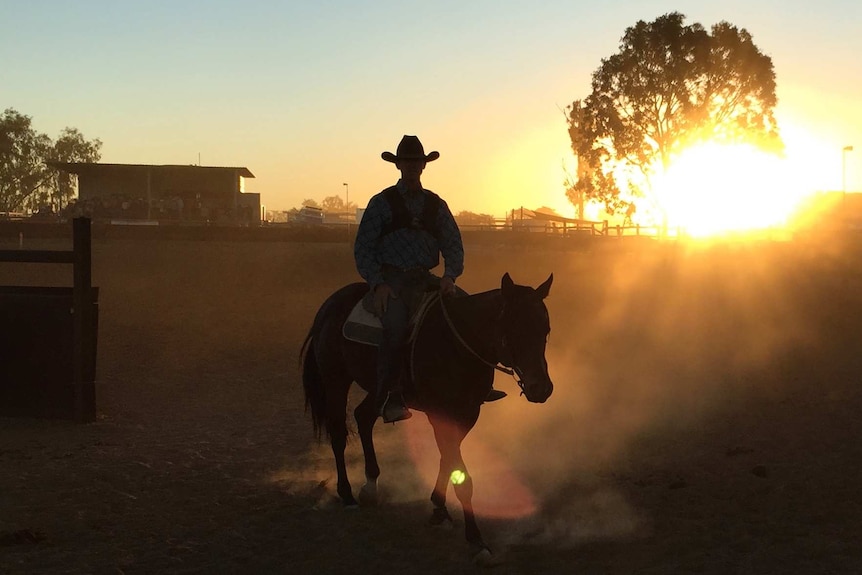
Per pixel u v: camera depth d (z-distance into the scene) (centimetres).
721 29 4378
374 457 654
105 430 920
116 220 4747
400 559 530
